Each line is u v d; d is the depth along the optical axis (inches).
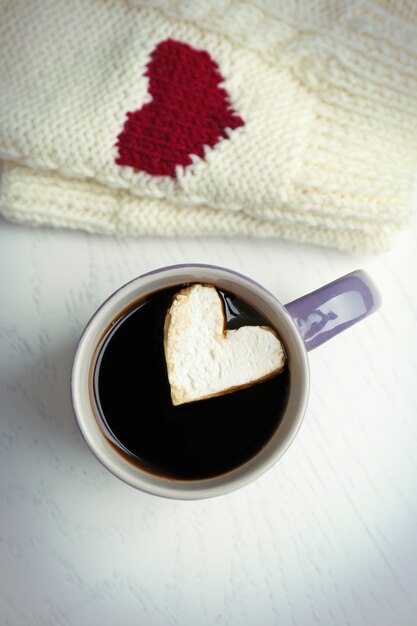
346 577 14.8
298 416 12.2
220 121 13.8
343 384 14.7
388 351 14.8
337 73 14.0
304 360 12.2
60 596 14.6
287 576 14.7
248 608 14.7
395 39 13.9
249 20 13.9
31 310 14.6
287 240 14.7
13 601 14.6
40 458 14.5
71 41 13.9
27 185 14.0
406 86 14.0
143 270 14.6
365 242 14.3
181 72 13.9
